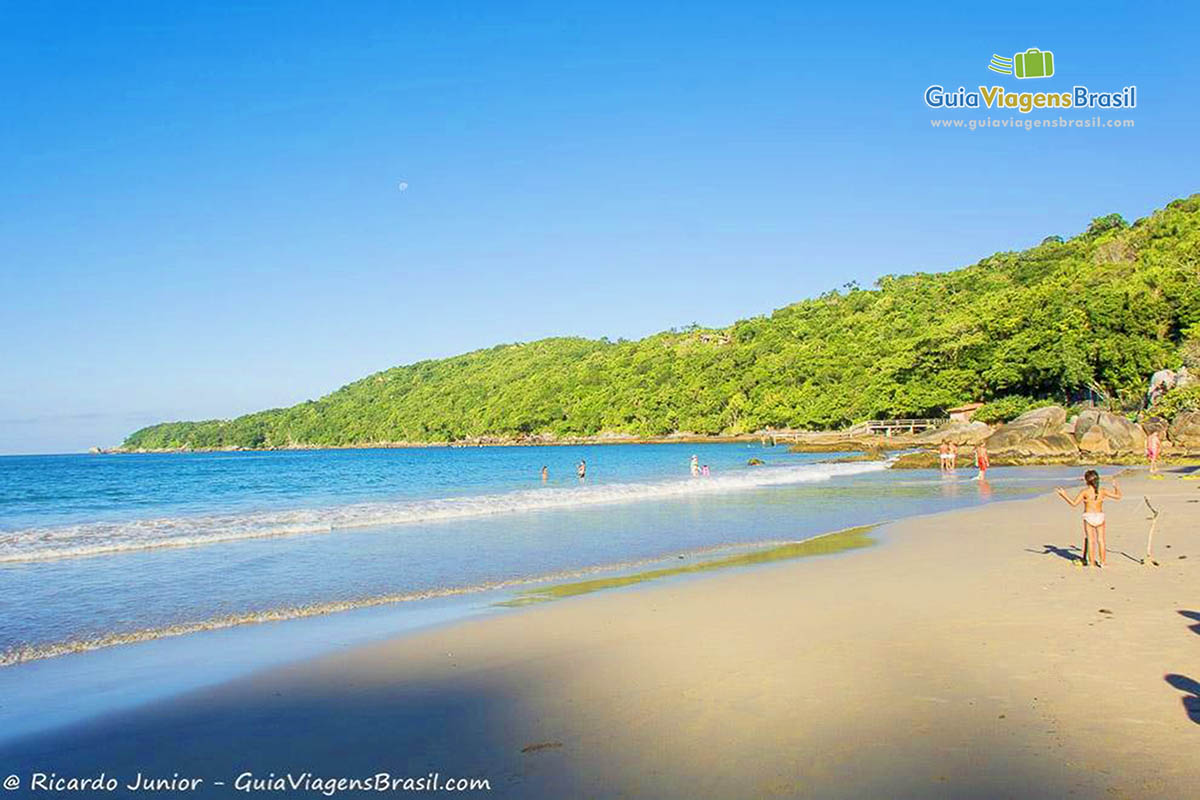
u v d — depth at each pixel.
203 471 69.06
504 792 5.13
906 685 6.85
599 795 5.01
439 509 25.11
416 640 9.20
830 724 6.03
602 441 146.88
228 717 6.74
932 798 4.81
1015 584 11.01
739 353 139.12
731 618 9.70
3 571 14.48
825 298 167.12
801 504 26.11
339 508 26.50
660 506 26.19
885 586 11.38
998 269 134.62
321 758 5.85
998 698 6.45
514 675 7.67
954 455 43.44
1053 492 28.12
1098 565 12.16
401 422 188.75
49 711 6.97
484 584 12.84
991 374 79.12
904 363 90.88
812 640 8.47
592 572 13.84
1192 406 49.72
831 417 101.56
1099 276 81.69
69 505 32.59
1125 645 7.74
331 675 7.87
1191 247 77.69
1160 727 5.74
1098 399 70.94
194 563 15.22
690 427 132.12
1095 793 4.81
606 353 184.12
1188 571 11.45
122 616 10.76
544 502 27.75
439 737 6.15
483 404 179.38
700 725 6.12
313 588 12.63
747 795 4.92
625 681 7.32
